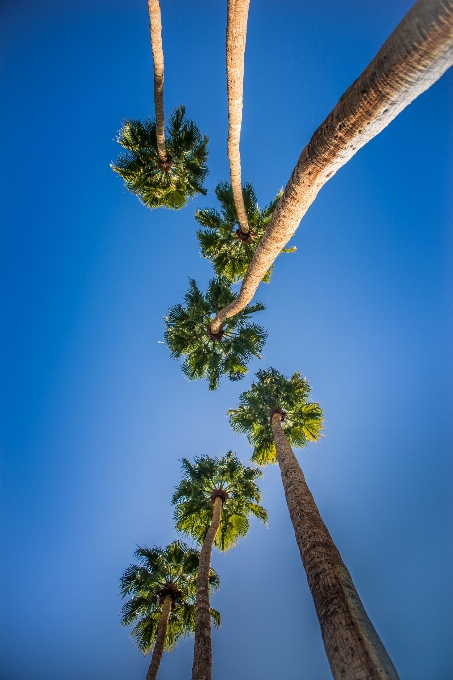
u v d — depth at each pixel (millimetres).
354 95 2996
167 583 14750
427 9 2188
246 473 16938
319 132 3660
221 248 15188
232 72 6070
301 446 17875
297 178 4441
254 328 17281
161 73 9242
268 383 17703
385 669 3221
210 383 17750
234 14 5141
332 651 3543
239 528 16203
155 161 13547
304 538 5953
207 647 8977
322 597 4301
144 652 14133
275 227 6023
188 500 16078
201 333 17141
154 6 7477
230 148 8578
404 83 2574
